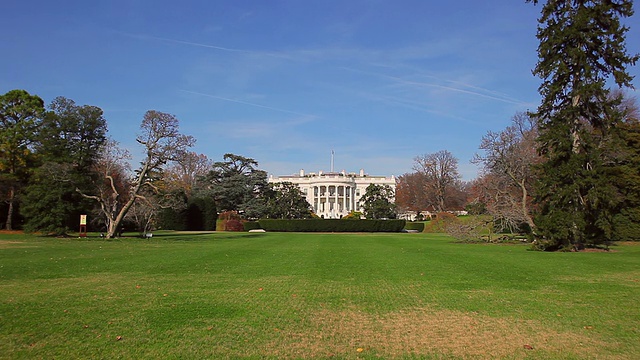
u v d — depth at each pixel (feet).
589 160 96.32
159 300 37.27
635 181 126.31
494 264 66.33
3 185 153.48
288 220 232.94
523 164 124.57
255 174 276.41
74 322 29.73
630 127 134.41
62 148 158.40
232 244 108.88
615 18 96.22
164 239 130.11
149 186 149.28
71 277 50.19
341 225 232.73
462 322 30.94
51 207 136.56
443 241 131.64
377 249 95.96
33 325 28.89
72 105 164.45
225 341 25.81
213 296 39.29
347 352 24.26
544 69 101.19
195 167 313.12
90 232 168.66
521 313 33.73
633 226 126.11
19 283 45.83
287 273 54.80
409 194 351.46
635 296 40.68
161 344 25.13
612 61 96.63
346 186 397.39
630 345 25.79
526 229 142.72
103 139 164.35
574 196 94.84
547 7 100.78
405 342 26.23
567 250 94.63
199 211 226.79
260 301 37.32
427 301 38.04
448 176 296.10
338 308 35.04
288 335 27.25
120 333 27.25
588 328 29.40
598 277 53.11
